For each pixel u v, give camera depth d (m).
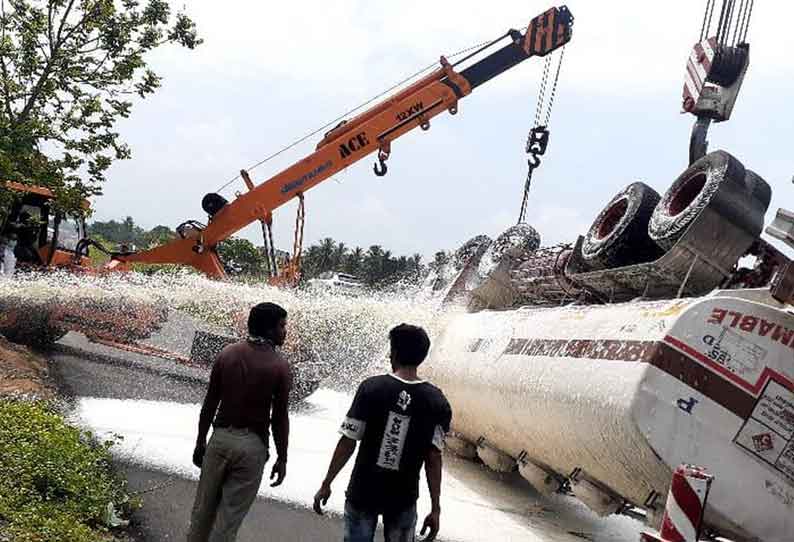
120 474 7.43
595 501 7.54
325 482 5.00
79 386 11.17
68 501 6.13
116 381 11.99
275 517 7.11
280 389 5.60
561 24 16.22
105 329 13.96
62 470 6.52
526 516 8.68
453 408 10.52
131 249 18.22
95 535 5.72
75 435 7.59
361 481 4.90
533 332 8.90
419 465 4.93
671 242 8.02
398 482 4.88
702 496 5.45
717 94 9.67
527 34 16.38
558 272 10.48
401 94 16.58
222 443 5.48
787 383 6.42
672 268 7.98
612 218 9.70
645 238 9.04
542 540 7.77
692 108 9.80
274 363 5.59
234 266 18.81
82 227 16.92
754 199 7.71
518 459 9.17
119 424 9.38
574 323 8.16
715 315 6.46
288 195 16.42
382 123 16.50
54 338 13.84
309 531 6.86
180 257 16.58
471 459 11.16
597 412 6.79
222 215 16.47
